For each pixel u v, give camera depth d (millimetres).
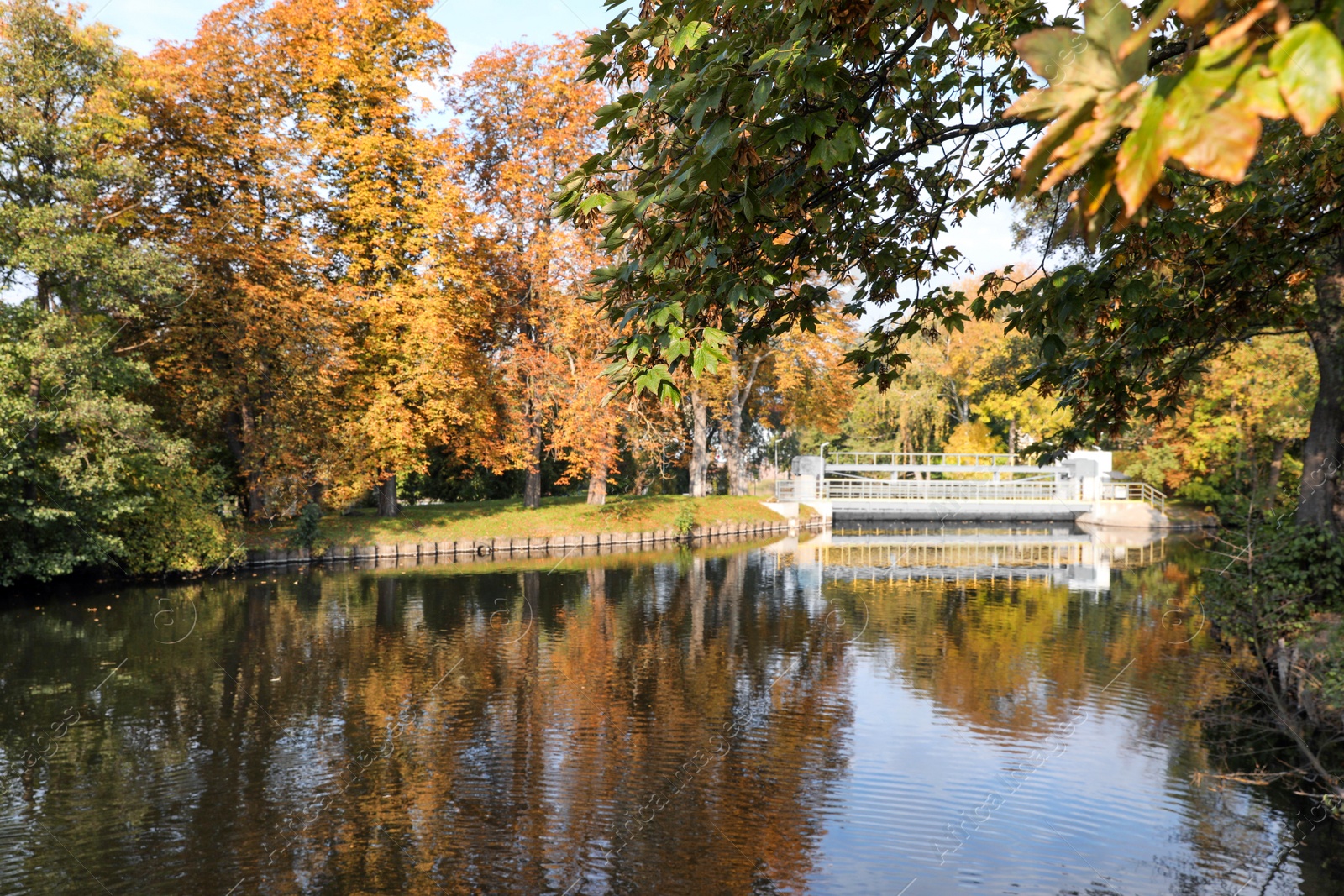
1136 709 10555
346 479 26953
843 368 36531
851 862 6879
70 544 18625
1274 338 27188
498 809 7996
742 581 21344
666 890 6531
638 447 32500
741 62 2873
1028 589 19828
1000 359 42594
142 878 6707
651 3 3174
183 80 24406
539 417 31359
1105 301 4352
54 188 18016
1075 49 789
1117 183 691
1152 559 25844
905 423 45969
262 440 25328
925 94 4414
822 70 2621
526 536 29484
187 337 24094
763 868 6844
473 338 31156
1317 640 9578
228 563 22750
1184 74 683
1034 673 12156
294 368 24672
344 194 28516
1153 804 7930
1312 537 10188
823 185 3594
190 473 22062
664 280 3271
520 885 6676
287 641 14445
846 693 11422
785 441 56562
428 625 15742
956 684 11703
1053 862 6754
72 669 12617
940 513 42062
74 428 18547
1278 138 4152
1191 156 654
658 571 23469
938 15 2441
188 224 24859
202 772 8812
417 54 28438
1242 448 27969
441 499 39656
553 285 28734
